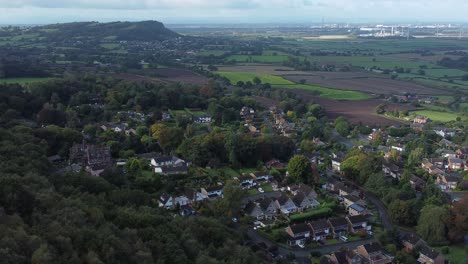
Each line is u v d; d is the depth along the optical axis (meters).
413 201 172.38
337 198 185.62
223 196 167.38
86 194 126.75
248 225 160.25
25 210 99.12
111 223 105.19
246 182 193.38
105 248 89.81
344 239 155.25
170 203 163.62
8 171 125.81
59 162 196.88
